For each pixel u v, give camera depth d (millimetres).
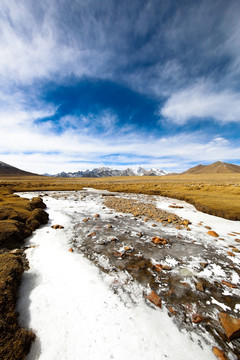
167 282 4723
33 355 2674
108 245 6988
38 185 42438
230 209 12875
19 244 6633
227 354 2865
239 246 7246
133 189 31266
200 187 29859
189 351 2881
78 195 25156
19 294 3928
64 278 4672
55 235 7926
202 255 6352
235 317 3600
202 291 4371
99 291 4227
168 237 8078
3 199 14820
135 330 3215
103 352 2787
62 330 3143
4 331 2781
